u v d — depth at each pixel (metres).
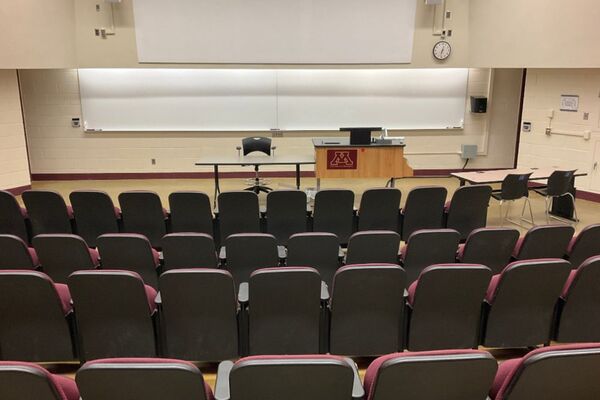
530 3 7.01
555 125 8.00
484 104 8.95
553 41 6.71
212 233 4.84
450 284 2.69
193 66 8.33
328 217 4.84
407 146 9.18
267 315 2.68
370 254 3.47
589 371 1.71
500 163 9.38
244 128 8.91
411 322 2.81
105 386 1.63
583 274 2.79
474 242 3.53
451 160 9.31
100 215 4.70
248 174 9.25
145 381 1.63
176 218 4.75
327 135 9.04
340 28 8.23
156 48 8.18
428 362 1.66
